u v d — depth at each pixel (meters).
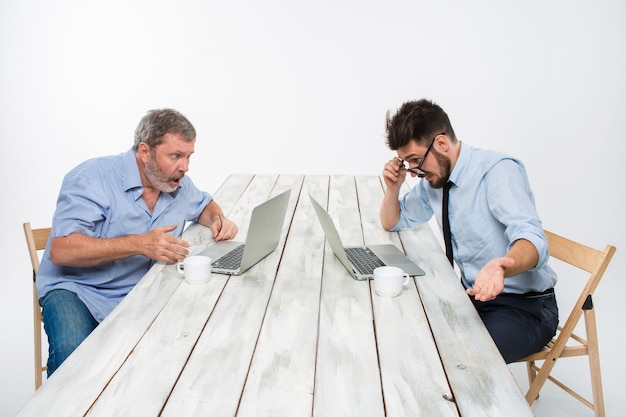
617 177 5.14
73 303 2.19
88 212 2.18
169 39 5.88
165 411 1.22
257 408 1.23
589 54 5.50
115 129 5.90
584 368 2.97
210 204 2.51
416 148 2.09
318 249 2.16
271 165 5.59
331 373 1.36
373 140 5.74
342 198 2.82
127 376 1.35
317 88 5.77
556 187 5.05
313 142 5.77
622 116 5.46
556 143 5.43
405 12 5.66
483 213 2.14
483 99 5.62
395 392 1.29
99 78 5.95
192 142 2.22
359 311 1.67
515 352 2.06
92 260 2.09
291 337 1.53
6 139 5.83
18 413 1.21
